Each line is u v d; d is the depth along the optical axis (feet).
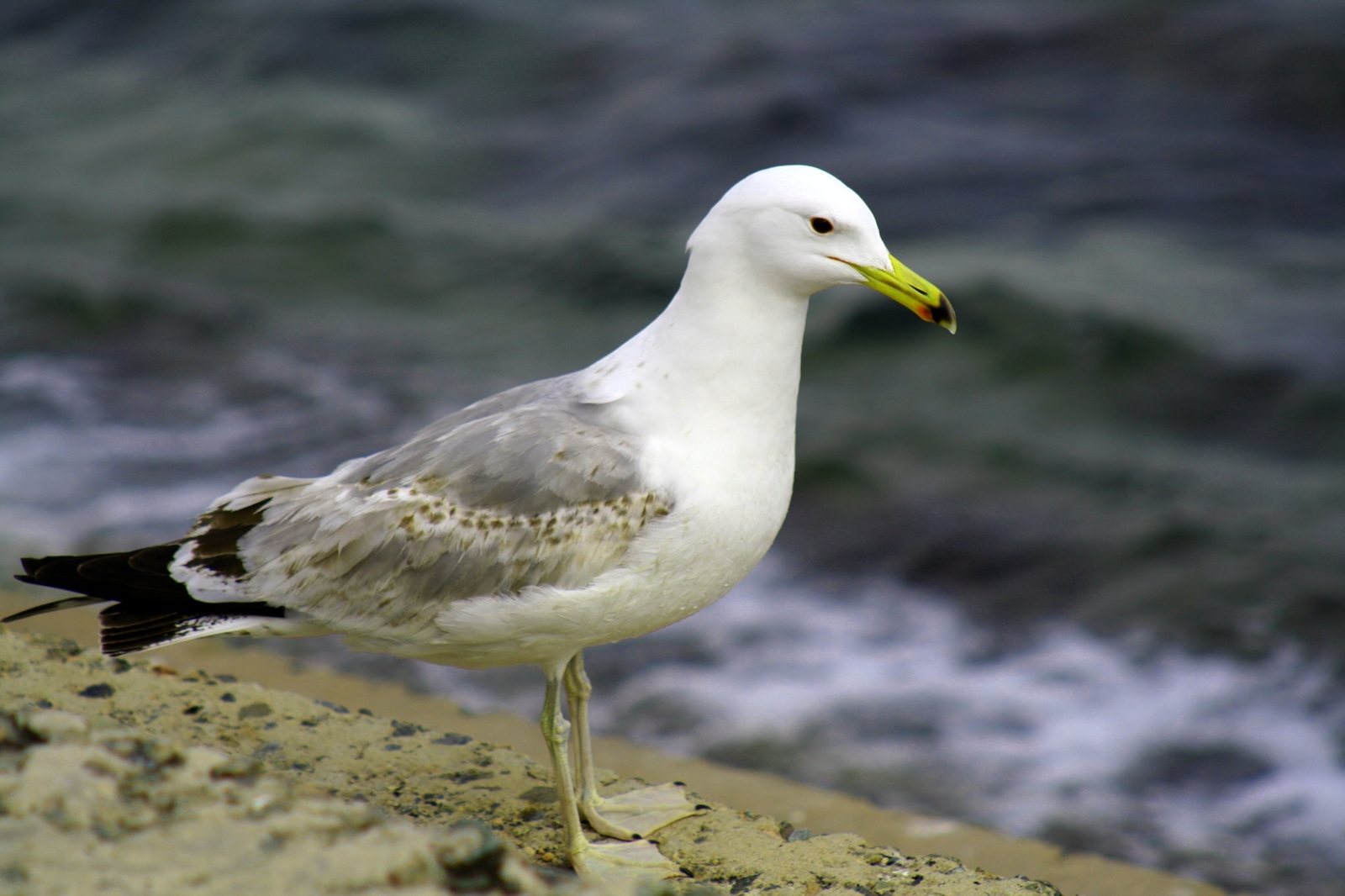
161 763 14.93
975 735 35.19
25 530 42.57
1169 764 34.14
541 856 20.92
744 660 38.58
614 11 107.14
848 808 30.01
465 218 79.41
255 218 76.79
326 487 20.65
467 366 61.36
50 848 13.21
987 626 41.34
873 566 45.21
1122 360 59.21
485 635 19.98
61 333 62.95
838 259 20.07
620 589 19.77
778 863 20.81
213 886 12.71
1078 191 76.59
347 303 69.51
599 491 19.76
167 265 72.95
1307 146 80.48
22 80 105.09
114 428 52.08
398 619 20.02
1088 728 35.58
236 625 20.34
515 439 20.12
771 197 19.93
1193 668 38.70
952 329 20.39
